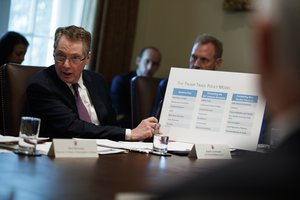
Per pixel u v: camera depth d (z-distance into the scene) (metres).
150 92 3.08
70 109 2.58
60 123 2.51
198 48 3.41
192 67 3.44
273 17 0.50
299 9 0.49
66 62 2.59
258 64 0.52
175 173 1.59
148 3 5.85
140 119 3.04
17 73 2.62
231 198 0.45
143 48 5.34
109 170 1.54
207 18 5.49
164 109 2.42
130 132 2.46
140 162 1.79
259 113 2.28
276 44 0.50
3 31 4.57
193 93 2.39
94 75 2.93
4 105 2.59
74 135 2.49
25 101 2.61
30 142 1.69
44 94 2.56
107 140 2.28
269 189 0.46
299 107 0.51
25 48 3.98
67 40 2.61
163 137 2.06
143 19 5.84
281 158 0.48
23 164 1.51
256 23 0.51
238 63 5.22
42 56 4.84
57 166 1.52
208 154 2.07
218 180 0.47
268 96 0.53
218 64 3.49
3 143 1.83
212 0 5.46
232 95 2.33
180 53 5.70
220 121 2.32
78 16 5.06
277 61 0.51
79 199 1.11
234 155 2.15
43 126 2.56
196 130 2.34
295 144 0.49
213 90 2.37
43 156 1.70
